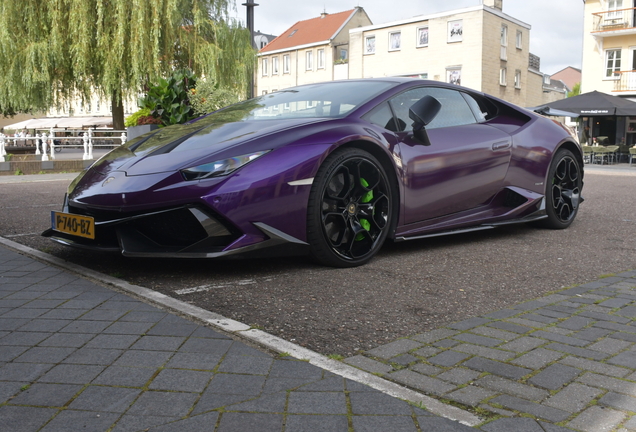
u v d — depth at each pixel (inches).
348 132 121.4
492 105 165.8
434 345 76.9
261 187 109.5
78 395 60.6
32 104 684.7
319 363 69.4
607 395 61.9
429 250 144.6
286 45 1683.1
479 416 57.1
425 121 130.5
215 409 57.6
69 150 992.9
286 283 110.1
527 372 67.9
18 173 467.5
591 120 868.0
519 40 1363.2
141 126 374.6
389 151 128.6
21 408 57.7
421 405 58.8
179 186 106.2
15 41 643.5
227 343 75.8
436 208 140.9
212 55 724.7
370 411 57.4
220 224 107.9
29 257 131.9
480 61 1222.9
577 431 54.4
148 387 62.5
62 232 123.5
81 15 626.5
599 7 991.6
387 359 71.9
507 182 157.6
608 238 162.2
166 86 377.1
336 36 1551.4
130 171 114.5
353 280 113.1
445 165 140.6
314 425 54.6
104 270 118.5
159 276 114.1
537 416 57.2
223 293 102.4
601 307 94.8
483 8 1210.6
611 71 991.0
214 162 109.3
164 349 73.4
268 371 66.9
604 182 390.9
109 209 109.1
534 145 165.2
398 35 1353.3
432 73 1300.4
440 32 1277.1
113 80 646.5
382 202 128.5
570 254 139.9
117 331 80.0
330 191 120.8
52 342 75.9
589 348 75.8
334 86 151.0
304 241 117.0
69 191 125.8
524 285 110.4
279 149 114.1
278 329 83.6
